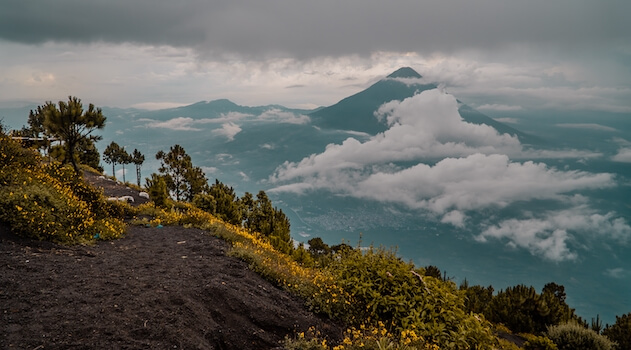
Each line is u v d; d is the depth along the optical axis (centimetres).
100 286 668
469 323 740
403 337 653
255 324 686
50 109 1994
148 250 1077
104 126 2114
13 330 480
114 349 483
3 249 771
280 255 1480
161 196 2278
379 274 819
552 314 2062
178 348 520
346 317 785
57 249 881
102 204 1606
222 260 1012
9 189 1006
